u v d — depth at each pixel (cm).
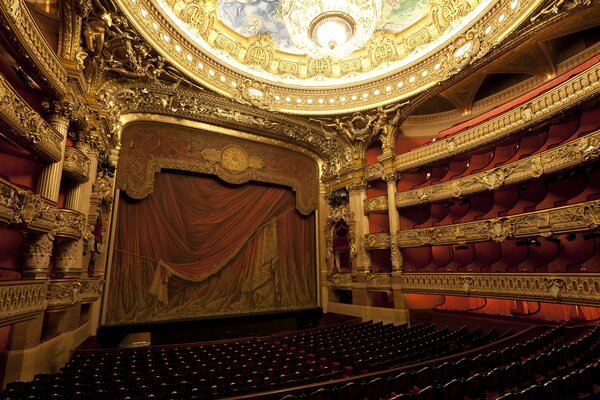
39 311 561
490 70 1103
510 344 657
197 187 1262
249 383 464
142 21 849
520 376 435
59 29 703
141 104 1095
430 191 1200
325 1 842
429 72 1141
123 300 1027
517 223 928
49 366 646
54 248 718
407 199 1268
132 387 464
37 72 585
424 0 1124
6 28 480
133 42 865
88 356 714
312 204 1526
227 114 1236
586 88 792
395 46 1242
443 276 1098
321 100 1300
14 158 619
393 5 1160
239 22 1180
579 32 983
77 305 776
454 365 468
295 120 1323
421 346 702
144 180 1112
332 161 1534
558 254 996
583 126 930
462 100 1310
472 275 1017
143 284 1079
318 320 1423
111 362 625
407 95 1190
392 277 1241
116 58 891
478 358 495
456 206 1273
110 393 417
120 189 1059
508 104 1187
